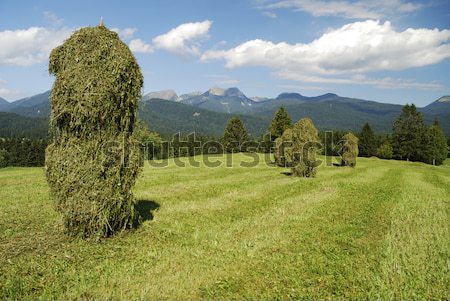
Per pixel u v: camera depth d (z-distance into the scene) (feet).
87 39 31.07
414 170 138.10
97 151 30.83
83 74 30.09
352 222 40.55
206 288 22.47
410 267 26.40
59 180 30.42
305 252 29.63
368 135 254.47
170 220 40.04
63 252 28.17
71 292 21.58
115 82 30.94
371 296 21.88
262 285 23.20
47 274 23.91
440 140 238.07
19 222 36.81
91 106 29.84
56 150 30.81
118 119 32.07
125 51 31.99
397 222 40.50
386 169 132.77
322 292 22.36
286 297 21.66
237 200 54.03
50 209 43.24
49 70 31.68
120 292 21.71
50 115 30.60
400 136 247.70
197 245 31.09
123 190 32.76
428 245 31.99
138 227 36.06
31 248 28.81
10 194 53.72
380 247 31.09
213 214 44.09
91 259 26.94
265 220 41.16
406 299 21.76
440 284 23.97
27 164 214.90
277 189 66.23
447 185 87.20
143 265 26.02
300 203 52.13
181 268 25.71
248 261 27.35
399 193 64.95
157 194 57.77
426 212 47.01
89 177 30.53
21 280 22.68
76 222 30.94
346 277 24.59
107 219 31.60
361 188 70.08
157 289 22.22
